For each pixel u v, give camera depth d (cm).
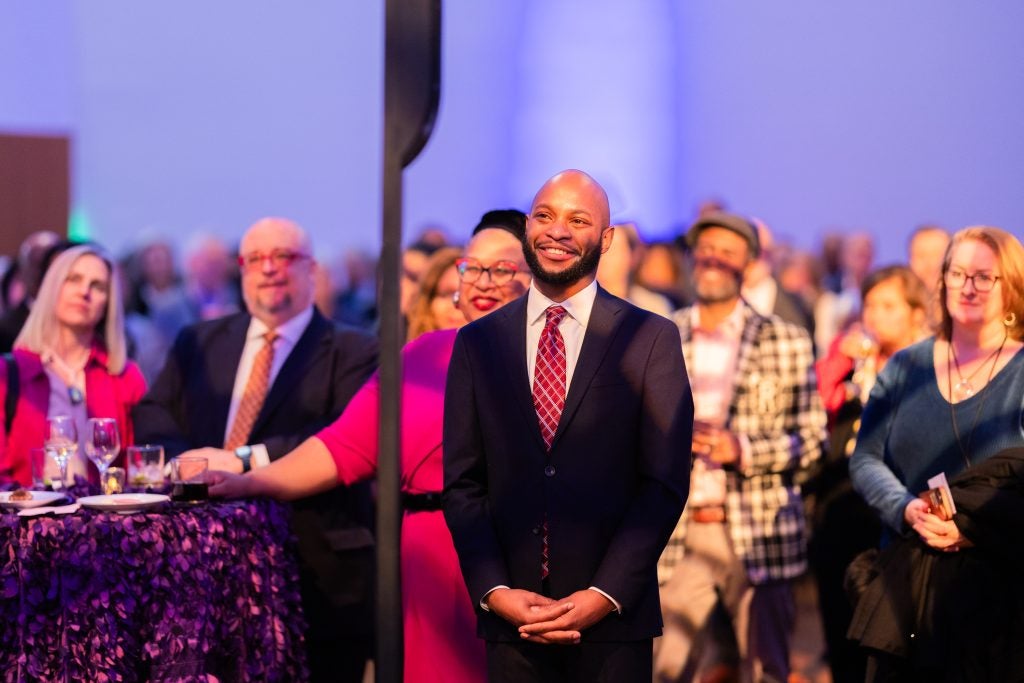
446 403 558
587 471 528
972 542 614
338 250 2333
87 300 768
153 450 671
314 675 729
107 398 780
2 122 1761
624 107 2231
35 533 596
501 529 538
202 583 621
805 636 833
